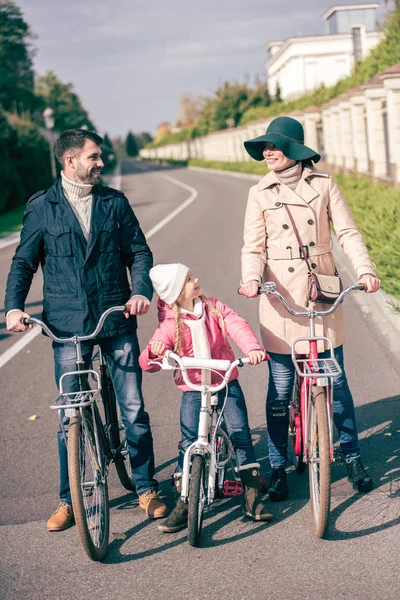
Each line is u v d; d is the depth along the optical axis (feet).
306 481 15.56
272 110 187.83
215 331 13.85
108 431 14.58
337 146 108.37
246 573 12.05
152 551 13.11
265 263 14.92
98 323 13.25
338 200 14.74
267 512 13.76
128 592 11.80
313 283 14.11
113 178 226.17
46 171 136.98
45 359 26.78
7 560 13.10
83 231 13.96
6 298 13.78
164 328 13.73
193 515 12.81
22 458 17.87
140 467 14.67
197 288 13.69
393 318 27.81
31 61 279.28
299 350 14.52
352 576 11.68
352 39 235.61
